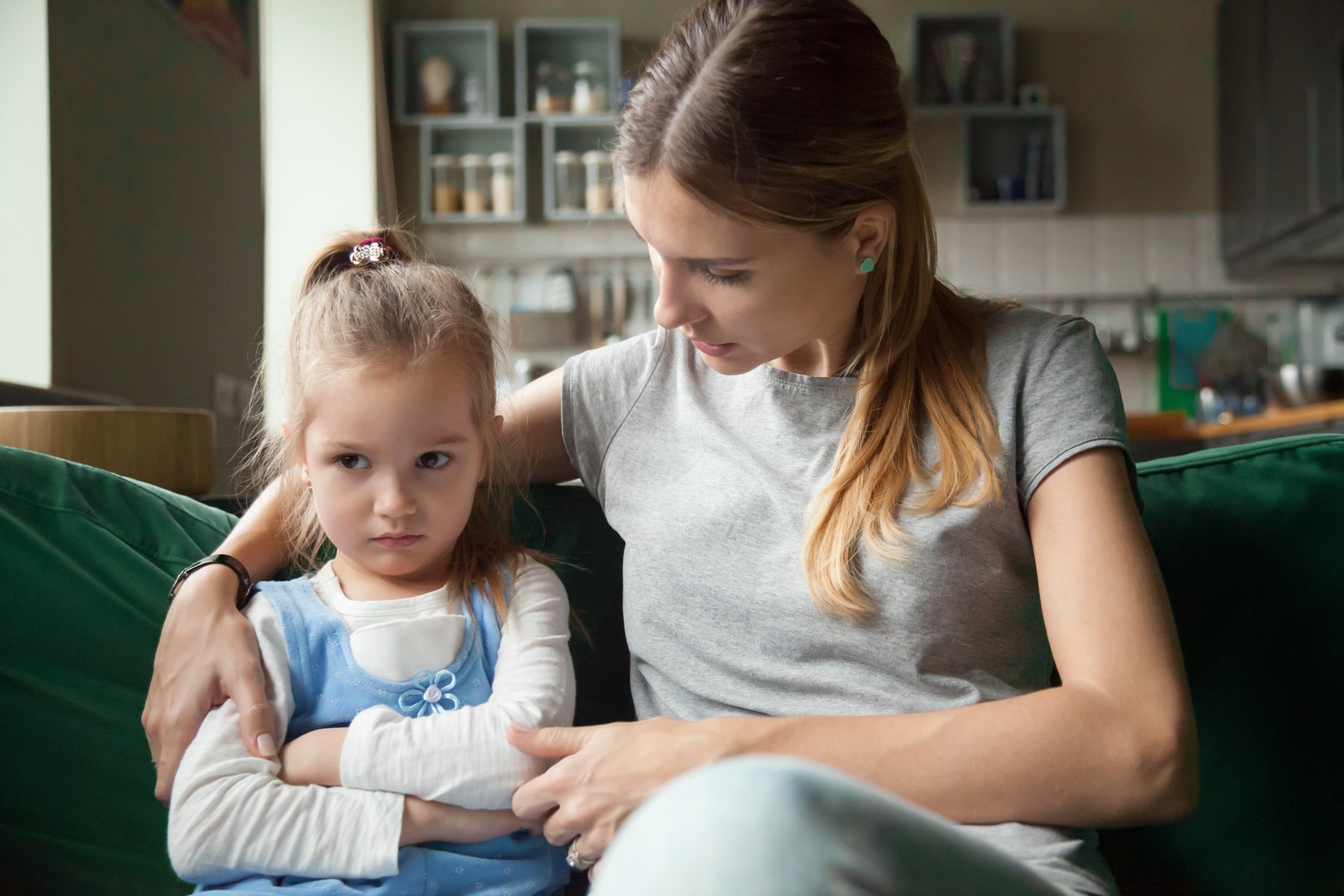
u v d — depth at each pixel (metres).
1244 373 5.18
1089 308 5.38
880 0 5.36
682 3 5.35
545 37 5.30
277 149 4.51
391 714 0.83
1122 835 1.01
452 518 0.89
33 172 2.09
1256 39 4.87
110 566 0.95
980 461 0.84
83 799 0.90
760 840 0.37
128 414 1.36
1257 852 0.99
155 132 2.58
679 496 0.97
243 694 0.81
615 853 0.40
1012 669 0.86
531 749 0.81
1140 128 5.35
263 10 4.52
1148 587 0.76
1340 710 1.00
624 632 1.06
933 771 0.71
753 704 0.88
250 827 0.75
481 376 0.92
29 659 0.90
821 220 0.81
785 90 0.79
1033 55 5.36
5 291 2.09
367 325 0.87
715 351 0.88
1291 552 1.04
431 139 5.29
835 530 0.86
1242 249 5.07
